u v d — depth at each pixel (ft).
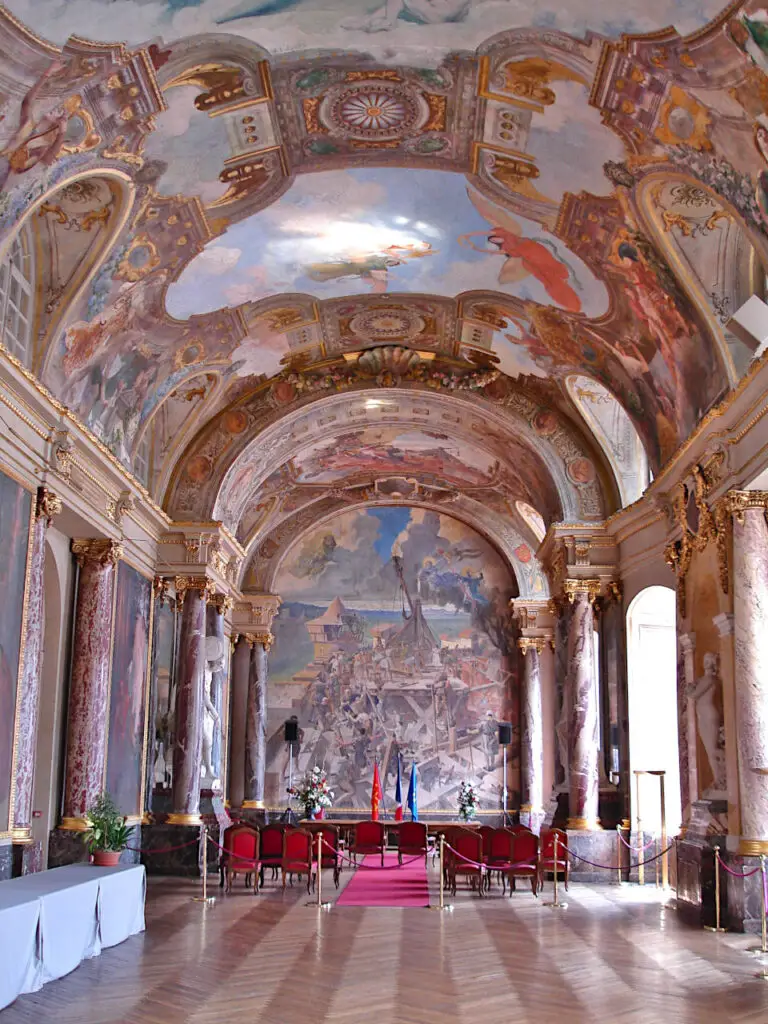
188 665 80.48
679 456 61.16
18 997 35.32
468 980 38.65
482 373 82.53
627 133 47.91
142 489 70.90
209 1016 32.81
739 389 50.75
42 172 44.52
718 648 58.23
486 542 117.29
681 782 63.46
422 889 70.54
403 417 89.71
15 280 52.21
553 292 66.23
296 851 68.64
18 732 49.98
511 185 56.34
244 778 110.22
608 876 75.05
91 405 62.39
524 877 70.13
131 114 45.50
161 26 41.09
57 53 38.91
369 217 61.11
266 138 52.08
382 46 45.70
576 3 41.27
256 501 102.17
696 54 40.57
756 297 48.16
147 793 77.61
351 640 115.65
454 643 115.65
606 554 80.79
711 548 58.49
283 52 45.57
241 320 71.46
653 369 64.59
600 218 55.77
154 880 73.36
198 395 79.20
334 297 72.59
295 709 114.21
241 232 60.70
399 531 117.60
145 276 59.21
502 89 48.55
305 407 83.61
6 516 49.39
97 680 64.64
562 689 82.58
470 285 69.82
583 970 40.88
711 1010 34.19
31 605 51.98
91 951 42.91
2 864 47.39
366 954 44.09
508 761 113.50
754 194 44.45
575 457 82.12
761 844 51.55
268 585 114.11
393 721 114.01
